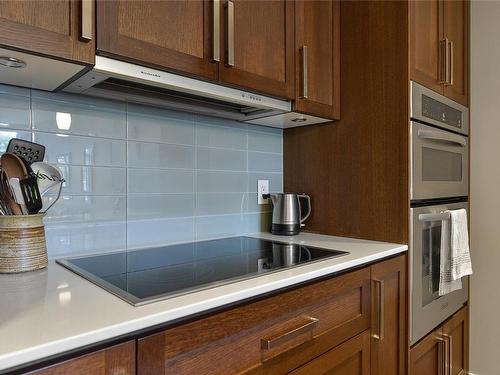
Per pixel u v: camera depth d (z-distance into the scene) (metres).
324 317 1.02
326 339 1.02
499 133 1.87
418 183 1.45
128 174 1.28
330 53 1.53
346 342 1.10
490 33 1.91
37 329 0.57
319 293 1.00
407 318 1.39
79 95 1.17
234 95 1.18
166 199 1.38
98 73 0.92
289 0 1.34
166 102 1.25
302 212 1.73
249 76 1.19
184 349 0.70
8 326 0.59
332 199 1.63
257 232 1.71
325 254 1.20
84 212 1.18
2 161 0.93
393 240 1.44
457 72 1.83
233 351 0.79
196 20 1.06
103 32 0.87
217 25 1.09
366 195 1.52
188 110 1.39
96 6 0.87
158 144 1.36
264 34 1.25
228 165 1.59
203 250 1.29
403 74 1.42
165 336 0.67
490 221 1.90
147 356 0.65
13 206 0.93
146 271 0.98
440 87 1.64
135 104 1.30
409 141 1.41
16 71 0.91
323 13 1.50
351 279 1.12
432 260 1.55
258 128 1.71
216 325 0.75
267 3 1.26
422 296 1.48
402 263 1.38
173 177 1.40
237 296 0.79
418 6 1.49
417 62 1.46
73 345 0.55
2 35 0.74
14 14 0.75
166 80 1.01
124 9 0.91
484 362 1.92
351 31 1.55
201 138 1.49
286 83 1.32
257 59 1.22
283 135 1.82
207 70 1.08
